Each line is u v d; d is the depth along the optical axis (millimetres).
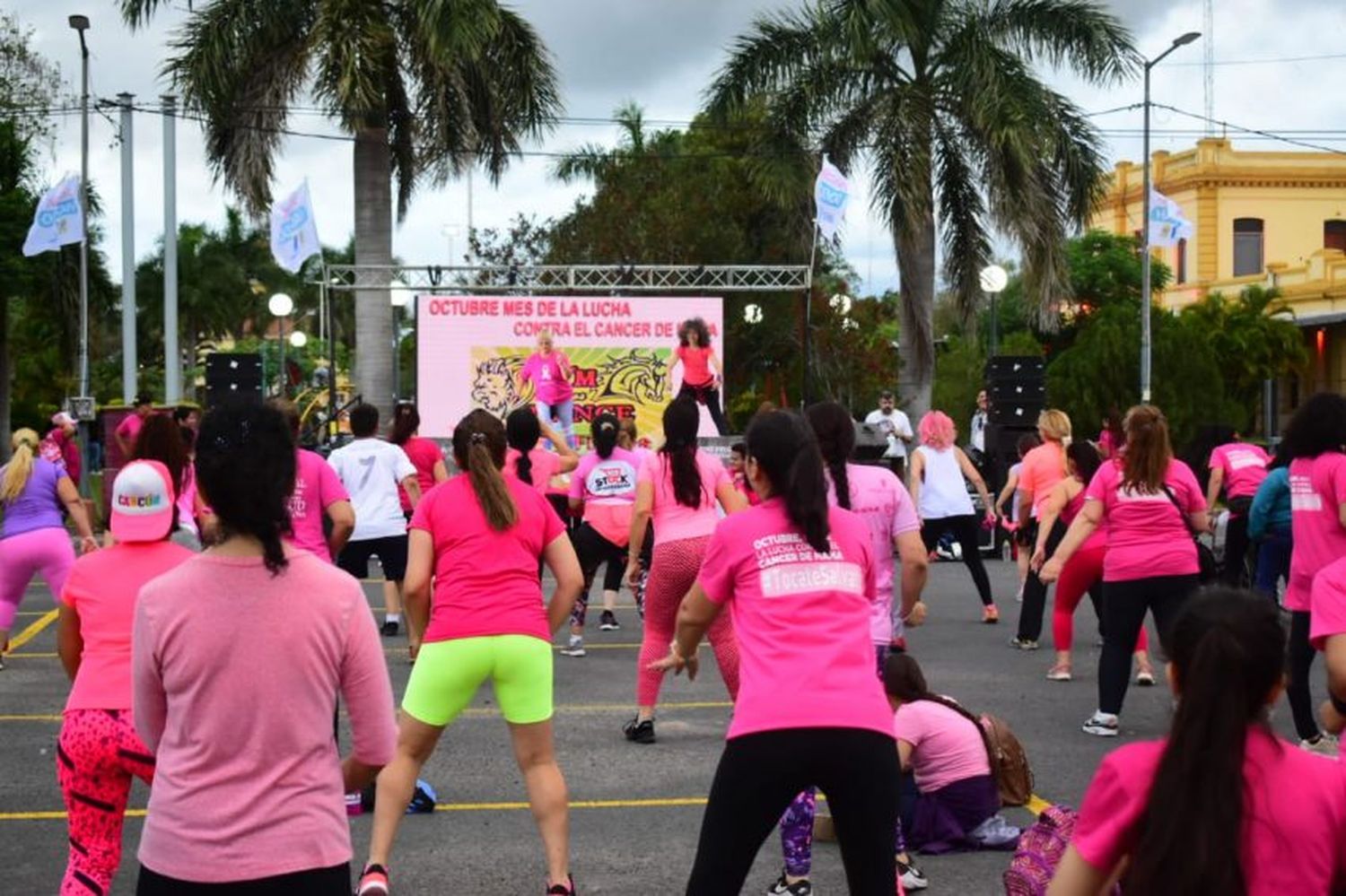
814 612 4668
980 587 14219
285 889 3436
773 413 4918
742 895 6223
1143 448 8672
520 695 5918
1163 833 2822
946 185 27344
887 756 4523
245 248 71625
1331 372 48906
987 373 23312
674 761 8539
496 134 26391
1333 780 2902
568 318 26500
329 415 25688
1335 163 57812
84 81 30266
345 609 3605
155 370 60062
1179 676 2957
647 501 8680
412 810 7465
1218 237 57688
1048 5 26656
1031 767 8344
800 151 27562
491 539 5988
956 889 6223
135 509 5090
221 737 3461
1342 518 7605
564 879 5777
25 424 49156
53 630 13664
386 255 26047
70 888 5004
